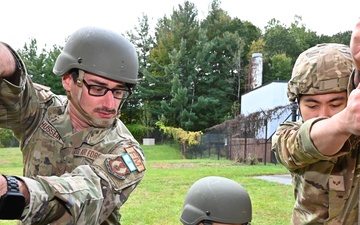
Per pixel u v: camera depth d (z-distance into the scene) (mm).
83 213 1442
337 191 2096
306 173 2174
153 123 48094
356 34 1307
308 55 1995
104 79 1997
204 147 33781
